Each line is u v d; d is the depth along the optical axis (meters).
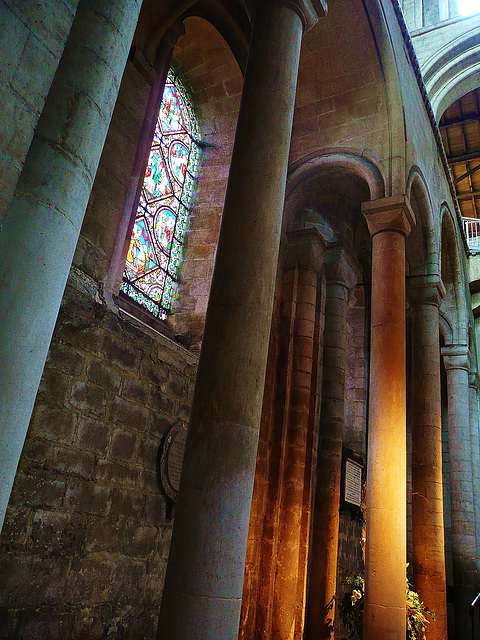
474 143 19.91
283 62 4.68
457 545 12.19
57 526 4.19
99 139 2.59
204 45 8.09
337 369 8.51
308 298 8.33
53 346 4.38
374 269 7.45
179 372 5.94
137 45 6.04
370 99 8.12
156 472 5.37
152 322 6.60
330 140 8.34
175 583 3.27
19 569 3.85
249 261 4.01
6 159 2.08
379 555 6.18
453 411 13.01
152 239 6.99
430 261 9.90
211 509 3.40
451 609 12.90
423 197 9.34
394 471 6.48
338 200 9.23
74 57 2.57
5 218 2.21
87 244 5.07
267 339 3.97
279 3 4.88
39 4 2.27
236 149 4.44
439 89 15.20
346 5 7.25
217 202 7.80
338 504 8.05
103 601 4.53
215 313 3.91
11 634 3.72
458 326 13.38
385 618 5.88
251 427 3.68
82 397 4.59
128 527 4.91
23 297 2.14
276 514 7.16
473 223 21.48
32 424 4.11
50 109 2.43
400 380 6.86
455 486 12.56
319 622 7.37
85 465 4.53
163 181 7.38
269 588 6.79
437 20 16.75
